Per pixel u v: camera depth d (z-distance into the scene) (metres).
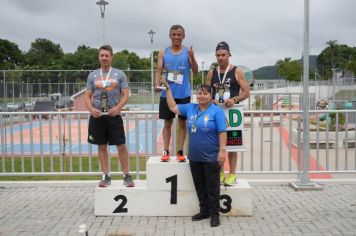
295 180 7.99
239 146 6.14
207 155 5.63
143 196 6.16
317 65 102.69
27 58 93.25
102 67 6.25
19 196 7.33
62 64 67.69
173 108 5.95
